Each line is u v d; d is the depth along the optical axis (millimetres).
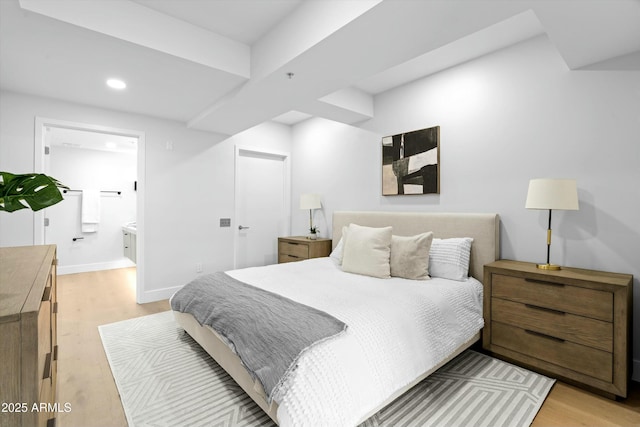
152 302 3693
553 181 2109
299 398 1283
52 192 950
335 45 1970
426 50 2035
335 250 3465
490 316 2289
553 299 1983
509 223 2619
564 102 2332
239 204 4527
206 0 2045
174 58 2270
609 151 2141
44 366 1042
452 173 2986
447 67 3008
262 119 3562
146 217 3693
